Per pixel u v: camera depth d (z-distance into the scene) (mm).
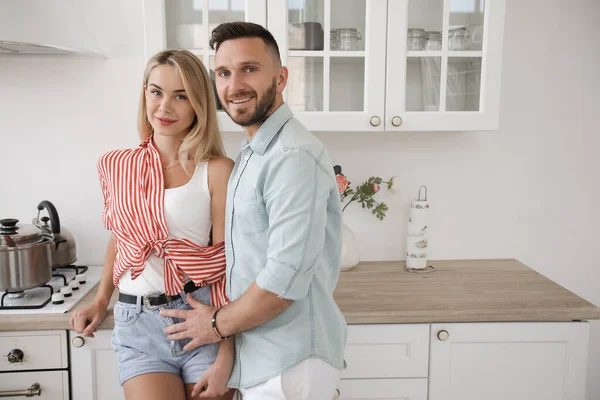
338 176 2082
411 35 1933
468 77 1973
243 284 1341
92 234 2268
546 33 2252
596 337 2441
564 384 1828
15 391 1731
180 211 1470
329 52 1913
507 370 1817
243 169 1339
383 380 1803
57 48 1806
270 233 1235
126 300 1497
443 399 1819
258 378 1315
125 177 1496
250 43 1240
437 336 1779
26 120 2182
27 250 1777
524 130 2309
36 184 2223
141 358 1465
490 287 1994
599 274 2408
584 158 2338
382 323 1771
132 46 2172
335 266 1433
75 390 1752
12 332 1706
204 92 1494
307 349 1304
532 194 2352
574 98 2297
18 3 1773
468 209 2350
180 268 1450
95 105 2193
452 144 2303
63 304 1795
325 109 1940
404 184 2318
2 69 2143
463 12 1938
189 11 1888
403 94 1929
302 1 1896
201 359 1463
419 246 2207
